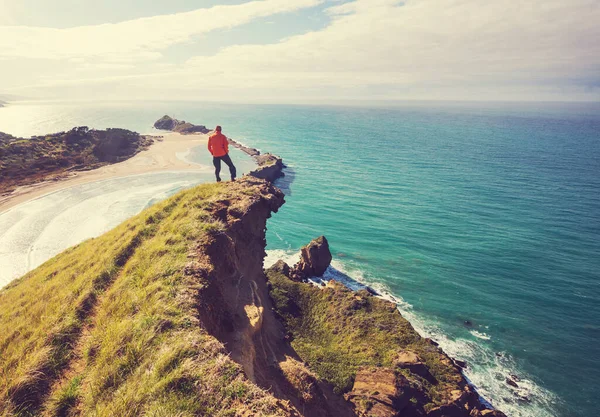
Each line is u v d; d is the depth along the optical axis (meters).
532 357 44.38
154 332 9.76
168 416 7.11
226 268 16.92
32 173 111.75
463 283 62.25
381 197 116.06
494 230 87.25
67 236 70.00
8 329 12.38
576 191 122.56
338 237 82.38
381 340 38.75
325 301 47.12
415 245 78.25
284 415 7.70
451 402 30.00
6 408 8.10
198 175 125.25
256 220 24.58
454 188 127.44
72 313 11.80
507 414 35.62
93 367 9.30
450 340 47.25
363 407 27.27
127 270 14.43
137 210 86.06
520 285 61.84
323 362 33.25
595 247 77.31
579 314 53.84
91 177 115.00
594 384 40.28
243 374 8.81
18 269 56.91
